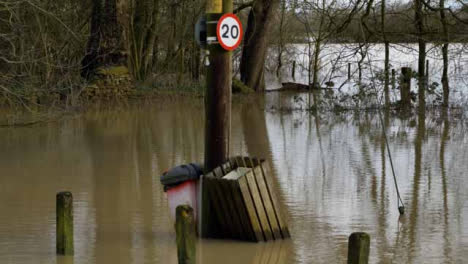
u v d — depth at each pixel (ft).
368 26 98.53
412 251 33.94
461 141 70.23
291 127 82.28
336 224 38.73
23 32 72.49
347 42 96.02
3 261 31.30
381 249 34.17
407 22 96.02
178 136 73.67
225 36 34.04
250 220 33.47
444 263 32.14
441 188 48.34
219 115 34.53
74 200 44.14
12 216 40.09
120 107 100.48
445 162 58.34
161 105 104.73
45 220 39.14
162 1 127.24
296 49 169.48
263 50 132.77
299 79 167.32
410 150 64.69
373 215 40.91
